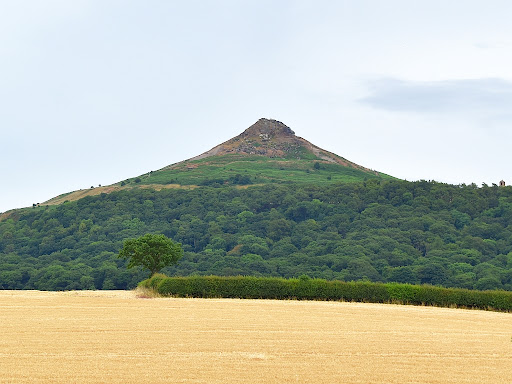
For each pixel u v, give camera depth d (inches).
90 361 1608.0
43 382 1400.1
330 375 1519.4
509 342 2075.5
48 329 2087.8
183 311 2632.9
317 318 2532.0
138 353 1720.0
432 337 2132.1
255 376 1491.1
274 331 2155.5
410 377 1524.4
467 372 1598.2
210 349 1797.5
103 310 2610.7
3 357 1636.3
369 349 1863.9
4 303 2790.4
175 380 1440.7
